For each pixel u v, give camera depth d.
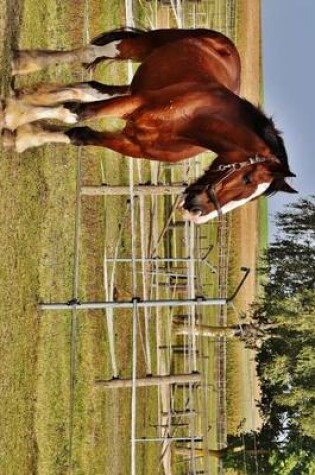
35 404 10.42
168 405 15.76
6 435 9.13
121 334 14.84
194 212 6.73
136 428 15.24
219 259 23.55
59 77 12.25
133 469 10.58
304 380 18.23
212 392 23.03
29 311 10.33
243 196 6.76
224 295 22.86
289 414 19.52
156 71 7.54
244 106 7.00
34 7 11.42
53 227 11.72
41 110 7.76
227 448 19.81
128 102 7.28
